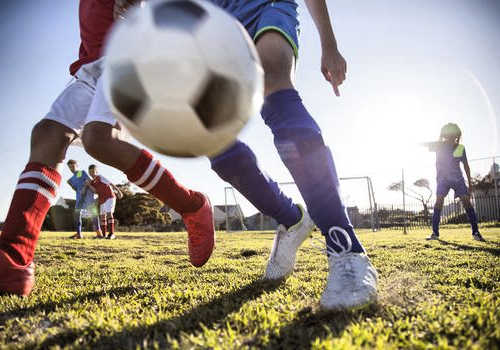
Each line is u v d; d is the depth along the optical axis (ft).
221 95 3.26
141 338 3.67
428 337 3.39
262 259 11.15
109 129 5.77
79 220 27.71
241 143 5.90
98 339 3.63
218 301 5.12
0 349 3.53
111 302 5.12
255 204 6.40
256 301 4.96
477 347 3.02
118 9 6.14
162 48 3.11
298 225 6.66
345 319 4.10
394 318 4.06
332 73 5.91
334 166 5.28
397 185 47.39
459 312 4.00
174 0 3.32
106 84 3.46
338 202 5.07
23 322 4.34
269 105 5.29
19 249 5.72
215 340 3.42
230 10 6.16
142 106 3.26
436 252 11.47
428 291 5.29
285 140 5.08
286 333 3.64
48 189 6.02
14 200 5.85
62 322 4.30
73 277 7.81
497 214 51.75
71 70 6.66
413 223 53.98
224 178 6.24
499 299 4.52
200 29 3.20
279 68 5.18
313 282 6.40
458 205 53.57
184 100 3.17
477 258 9.55
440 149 20.31
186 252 15.16
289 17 5.68
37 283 6.95
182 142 3.43
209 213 7.18
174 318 4.25
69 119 6.23
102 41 6.31
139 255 13.70
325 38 5.83
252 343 3.41
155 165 6.26
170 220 100.27
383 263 8.76
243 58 3.41
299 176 5.09
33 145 6.08
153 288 6.26
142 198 97.76
